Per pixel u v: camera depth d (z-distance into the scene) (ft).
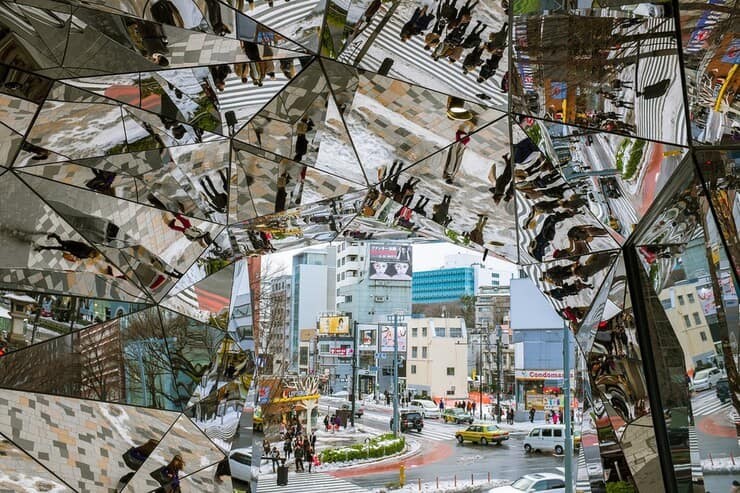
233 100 24.59
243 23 19.49
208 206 34.19
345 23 19.69
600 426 29.22
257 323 73.36
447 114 23.40
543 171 23.77
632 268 25.55
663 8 13.43
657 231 21.12
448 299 428.56
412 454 132.87
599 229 24.98
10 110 23.59
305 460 123.34
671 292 20.88
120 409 34.81
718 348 16.67
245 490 42.42
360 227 38.06
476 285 425.28
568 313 31.99
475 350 273.95
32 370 30.94
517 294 139.33
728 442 16.37
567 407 75.00
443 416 205.05
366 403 269.64
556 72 18.29
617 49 15.75
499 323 284.61
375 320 354.74
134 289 35.29
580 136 20.29
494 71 19.92
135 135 26.32
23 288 30.12
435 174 28.02
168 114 25.23
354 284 360.07
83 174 28.58
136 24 19.36
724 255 15.28
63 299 31.89
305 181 31.86
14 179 27.58
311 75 22.95
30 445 30.89
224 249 40.06
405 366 284.20
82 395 33.04
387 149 27.22
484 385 264.72
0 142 25.48
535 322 137.90
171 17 18.89
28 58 21.03
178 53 20.93
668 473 24.53
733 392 15.78
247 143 28.73
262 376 122.42
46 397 31.55
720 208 14.97
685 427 21.47
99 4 18.15
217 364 41.47
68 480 32.09
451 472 108.58
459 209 30.45
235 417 42.52
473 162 25.93
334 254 433.89
